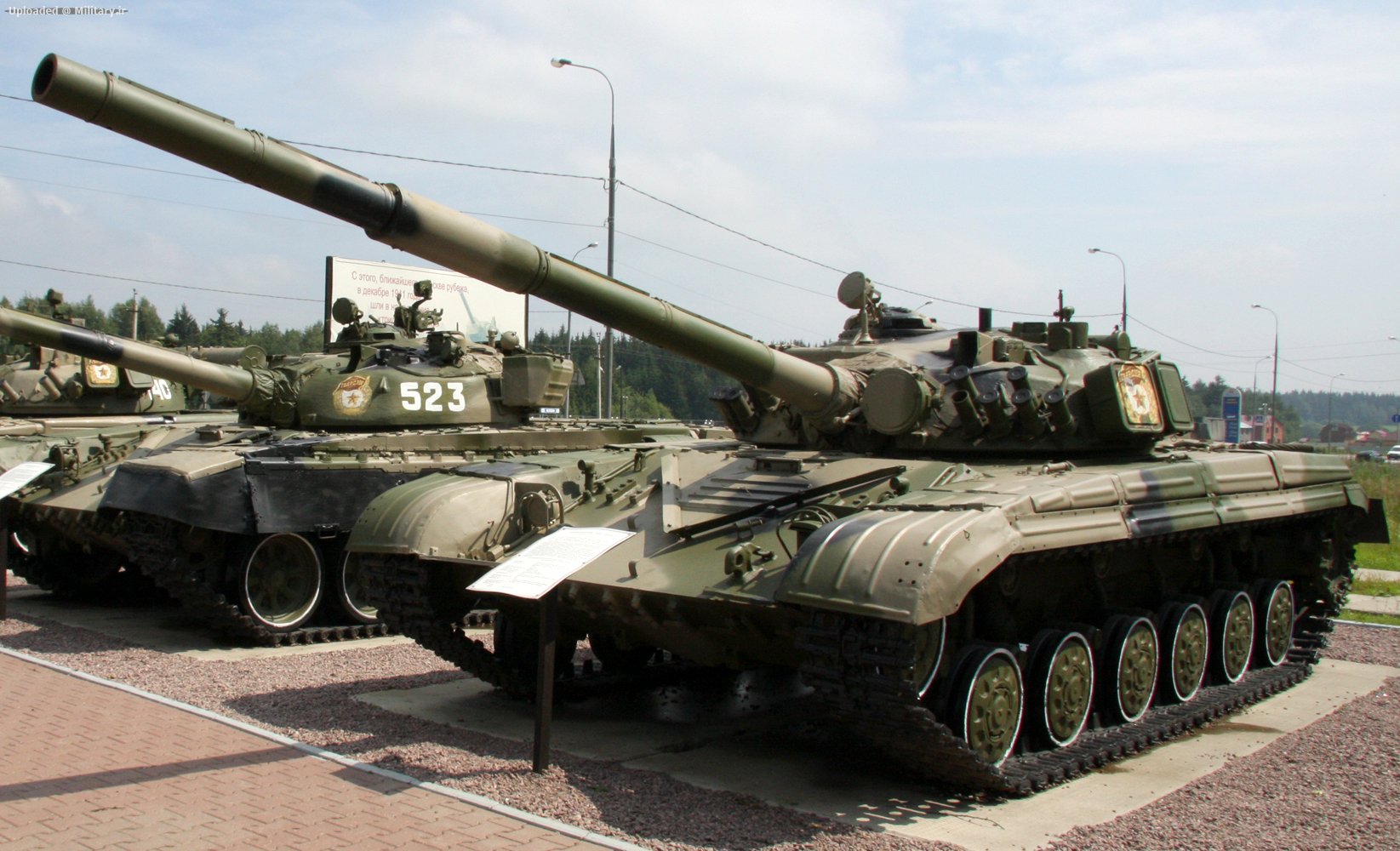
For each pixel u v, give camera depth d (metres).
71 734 10.05
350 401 17.16
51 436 19.72
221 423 19.75
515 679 11.80
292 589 15.78
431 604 11.13
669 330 9.47
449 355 18.31
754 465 11.24
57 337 15.32
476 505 11.39
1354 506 14.66
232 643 15.41
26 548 19.86
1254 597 13.67
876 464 10.58
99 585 19.36
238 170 7.25
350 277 35.09
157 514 14.15
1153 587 11.91
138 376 22.33
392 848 7.50
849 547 8.23
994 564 8.27
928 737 8.19
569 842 7.71
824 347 12.93
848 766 9.90
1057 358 12.44
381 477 15.85
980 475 10.18
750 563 9.22
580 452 13.23
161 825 7.85
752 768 9.80
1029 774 8.99
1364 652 15.59
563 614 11.20
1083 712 10.23
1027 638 10.23
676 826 8.13
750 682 13.20
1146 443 12.02
